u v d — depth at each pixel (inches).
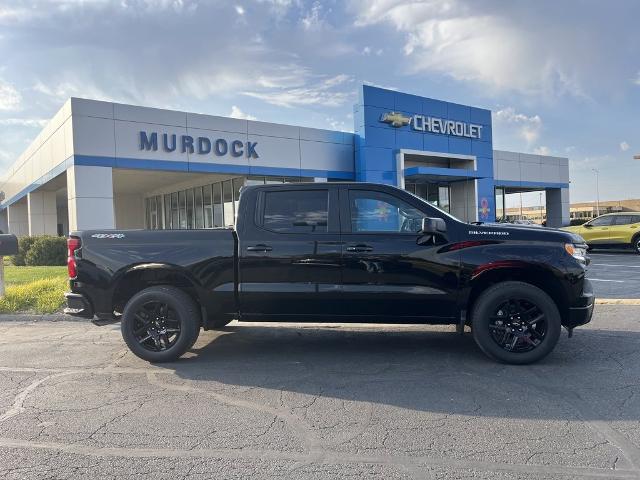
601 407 178.9
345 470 136.2
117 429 165.2
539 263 223.6
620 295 421.1
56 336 305.7
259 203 242.7
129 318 240.7
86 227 697.0
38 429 165.8
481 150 1101.1
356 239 233.3
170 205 1238.3
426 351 258.5
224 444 153.1
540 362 232.7
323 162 919.7
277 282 236.4
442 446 150.0
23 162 1195.9
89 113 700.0
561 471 134.2
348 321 237.5
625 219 839.1
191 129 783.7
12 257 833.5
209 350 266.5
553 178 1585.9
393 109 961.5
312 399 192.1
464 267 227.9
